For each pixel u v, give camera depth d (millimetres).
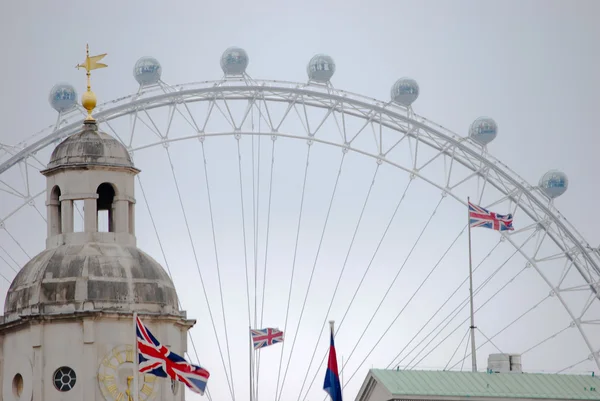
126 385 92875
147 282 94875
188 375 90438
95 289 93438
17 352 94312
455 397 110938
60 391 92500
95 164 96062
